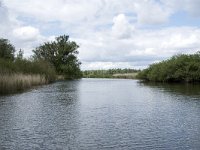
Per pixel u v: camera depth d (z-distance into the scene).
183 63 69.12
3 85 39.44
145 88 50.88
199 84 62.16
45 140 15.33
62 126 18.58
